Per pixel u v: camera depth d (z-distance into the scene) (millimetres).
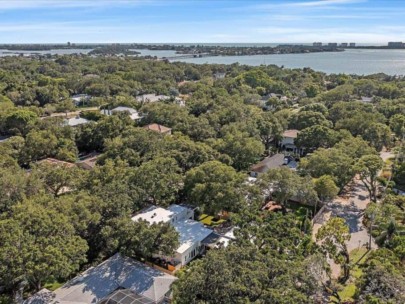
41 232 27312
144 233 29938
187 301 21516
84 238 31609
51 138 58969
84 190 37906
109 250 31656
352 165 46469
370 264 25438
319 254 26344
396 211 36750
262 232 28922
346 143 54812
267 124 67312
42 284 29281
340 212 43594
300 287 22547
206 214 42312
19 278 24797
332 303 25781
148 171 40438
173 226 33438
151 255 31969
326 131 61312
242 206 36719
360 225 40156
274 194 41969
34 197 35156
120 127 65125
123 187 37188
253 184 42344
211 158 49188
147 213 37875
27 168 55406
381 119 72750
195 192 38844
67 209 31141
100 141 63938
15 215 29172
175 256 31984
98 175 41219
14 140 58312
